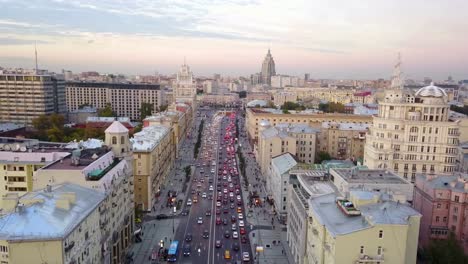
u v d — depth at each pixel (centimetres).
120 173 12144
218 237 14162
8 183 12850
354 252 7988
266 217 16325
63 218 8206
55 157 13038
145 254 12706
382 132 17000
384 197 9238
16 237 7400
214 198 18738
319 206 9856
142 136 19638
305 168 15575
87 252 8944
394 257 8038
